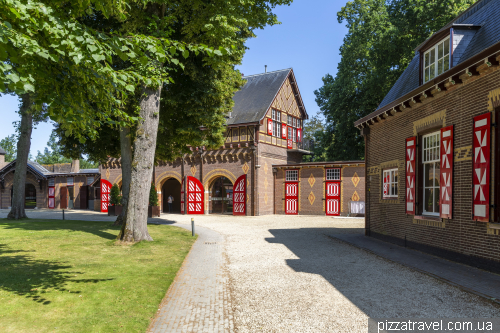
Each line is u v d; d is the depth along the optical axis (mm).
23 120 20312
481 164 7570
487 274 7203
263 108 25719
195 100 13867
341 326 4621
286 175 26297
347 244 11977
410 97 10305
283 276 7395
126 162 16359
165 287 6309
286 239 13102
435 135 9859
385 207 12602
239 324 4707
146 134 11281
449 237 8844
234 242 12305
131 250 9969
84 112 5762
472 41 8906
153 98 11352
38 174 35688
